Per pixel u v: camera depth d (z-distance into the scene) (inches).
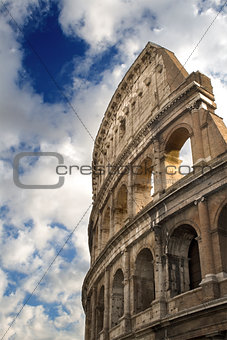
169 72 1793.8
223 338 1065.5
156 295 1365.7
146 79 1969.7
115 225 1946.4
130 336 1437.0
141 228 1553.9
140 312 1440.7
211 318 1095.6
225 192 1227.9
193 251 1414.9
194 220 1302.9
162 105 1748.3
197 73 1582.2
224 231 1217.4
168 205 1419.8
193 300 1209.4
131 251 1633.9
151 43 2021.4
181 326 1194.6
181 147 1644.9
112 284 1766.7
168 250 1393.9
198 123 1461.6
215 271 1163.9
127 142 2010.3
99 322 1932.8
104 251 1868.8
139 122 1950.1
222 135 1350.9
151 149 1705.2
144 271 1583.4
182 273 1371.8
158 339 1269.7
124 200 2005.4
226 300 1046.4
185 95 1563.7
